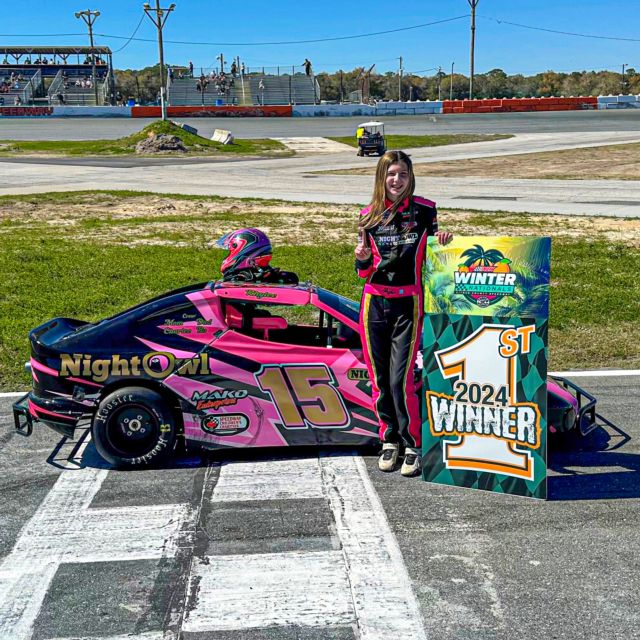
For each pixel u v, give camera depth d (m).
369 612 3.45
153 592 3.64
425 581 3.69
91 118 64.44
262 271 5.64
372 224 4.73
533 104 74.75
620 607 3.46
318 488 4.73
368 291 4.84
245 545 4.05
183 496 4.65
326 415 5.12
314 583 3.69
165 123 46.75
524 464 4.51
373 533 4.16
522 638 3.26
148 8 46.06
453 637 3.27
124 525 4.30
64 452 5.41
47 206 21.06
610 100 76.44
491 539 4.08
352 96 82.69
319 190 25.06
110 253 13.41
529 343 4.38
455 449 4.69
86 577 3.78
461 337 4.55
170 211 19.86
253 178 29.39
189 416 5.09
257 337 5.34
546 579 3.70
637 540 4.05
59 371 5.11
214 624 3.38
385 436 4.98
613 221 17.11
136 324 5.20
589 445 5.38
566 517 4.31
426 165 34.47
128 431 5.03
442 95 121.56
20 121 61.41
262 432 5.14
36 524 4.33
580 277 11.21
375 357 4.88
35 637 3.31
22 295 10.21
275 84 79.50
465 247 4.46
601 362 7.55
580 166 32.56
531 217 17.92
